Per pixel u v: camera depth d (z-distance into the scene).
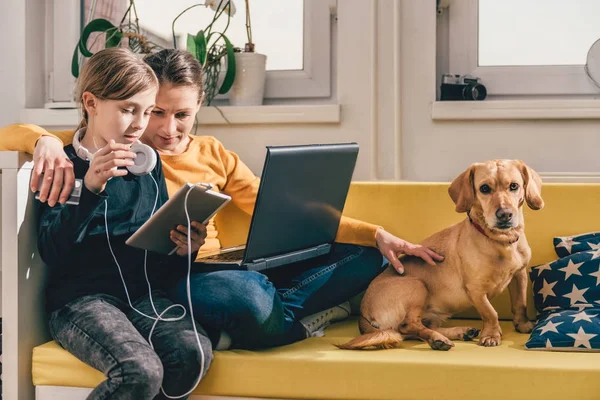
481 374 1.20
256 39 2.16
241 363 1.27
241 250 1.57
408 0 1.94
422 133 1.94
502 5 2.03
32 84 2.16
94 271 1.39
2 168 1.36
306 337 1.44
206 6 2.08
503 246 1.39
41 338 1.43
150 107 1.37
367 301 1.48
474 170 1.42
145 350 1.22
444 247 1.48
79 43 1.99
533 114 1.87
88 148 1.40
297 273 1.52
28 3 2.13
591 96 1.98
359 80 1.95
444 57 2.06
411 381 1.22
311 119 1.96
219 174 1.69
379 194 1.70
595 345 1.29
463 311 1.62
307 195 1.41
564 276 1.50
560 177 1.84
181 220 1.30
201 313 1.32
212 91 2.05
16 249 1.36
